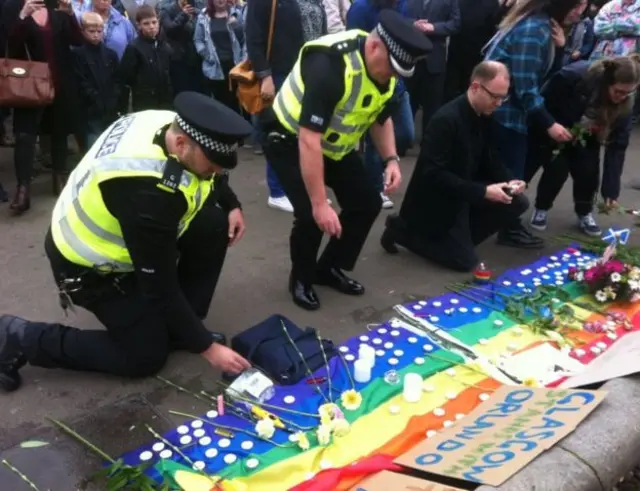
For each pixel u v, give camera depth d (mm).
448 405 2674
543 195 4535
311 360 2867
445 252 3953
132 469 2148
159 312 2402
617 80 3822
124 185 2164
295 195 3195
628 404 2430
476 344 3148
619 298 3564
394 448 2400
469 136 3693
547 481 2037
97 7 5754
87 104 5152
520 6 3861
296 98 3037
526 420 2381
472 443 2285
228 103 6441
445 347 3102
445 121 3652
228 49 6129
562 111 4172
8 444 2406
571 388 2689
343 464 2320
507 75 3543
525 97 3883
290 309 3451
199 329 2377
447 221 3898
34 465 2270
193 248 2838
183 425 2500
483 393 2750
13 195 4871
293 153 3156
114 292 2549
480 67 3566
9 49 4398
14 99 4207
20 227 4312
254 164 5898
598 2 6891
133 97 5391
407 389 2670
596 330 3271
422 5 6039
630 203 5215
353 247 3523
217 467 2314
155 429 2506
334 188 3373
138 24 5250
